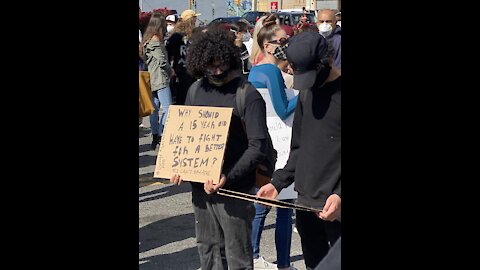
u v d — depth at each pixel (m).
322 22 5.67
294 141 3.19
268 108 3.84
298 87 2.88
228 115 3.10
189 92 3.27
